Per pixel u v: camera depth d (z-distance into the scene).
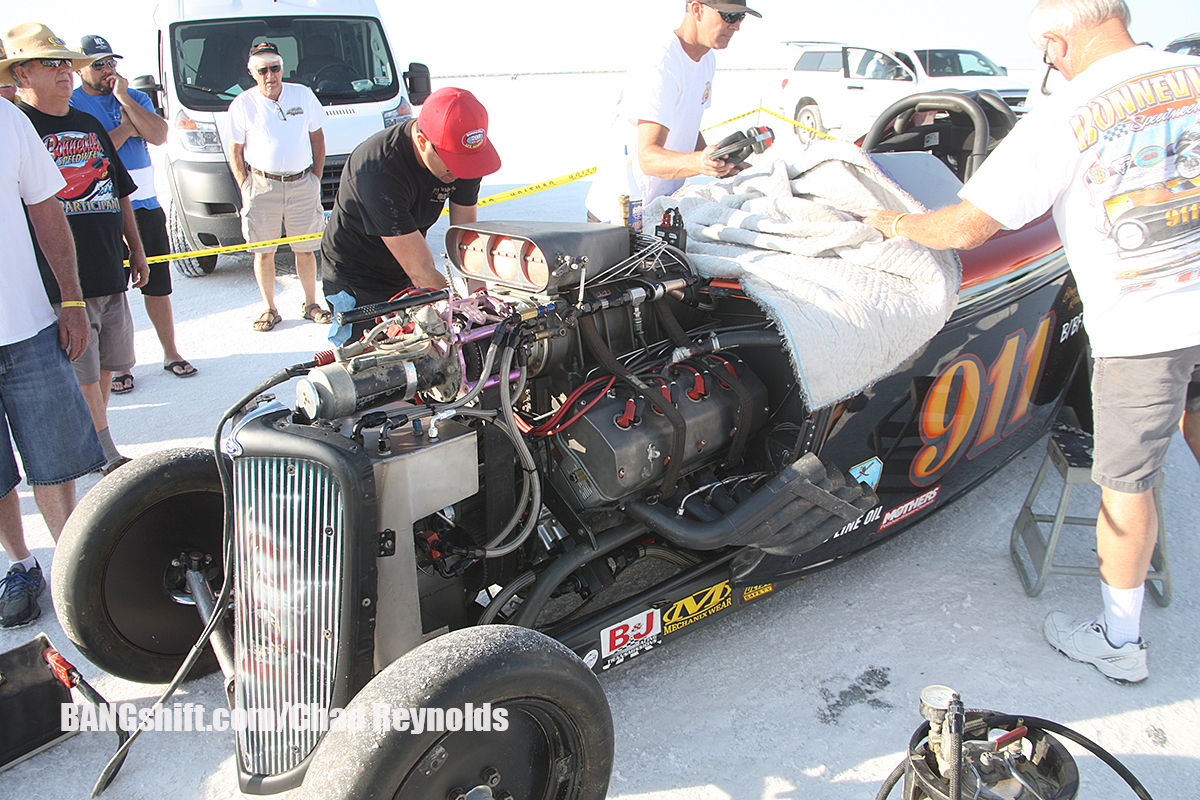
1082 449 2.86
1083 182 2.22
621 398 2.18
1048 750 1.80
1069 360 3.38
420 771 1.58
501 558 2.24
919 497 2.94
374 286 3.27
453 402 1.93
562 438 2.19
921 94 3.50
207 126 6.32
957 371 2.77
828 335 2.29
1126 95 2.12
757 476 2.42
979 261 2.76
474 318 2.02
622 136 3.72
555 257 2.13
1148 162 2.11
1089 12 2.16
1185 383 2.28
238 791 2.13
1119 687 2.45
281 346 5.32
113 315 3.76
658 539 2.46
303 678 1.86
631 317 2.36
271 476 1.83
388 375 1.90
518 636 1.69
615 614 2.26
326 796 1.50
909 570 3.03
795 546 2.37
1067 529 3.28
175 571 2.43
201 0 6.82
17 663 2.28
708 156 2.78
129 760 2.23
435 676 1.55
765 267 2.46
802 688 2.44
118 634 2.36
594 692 1.75
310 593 1.81
